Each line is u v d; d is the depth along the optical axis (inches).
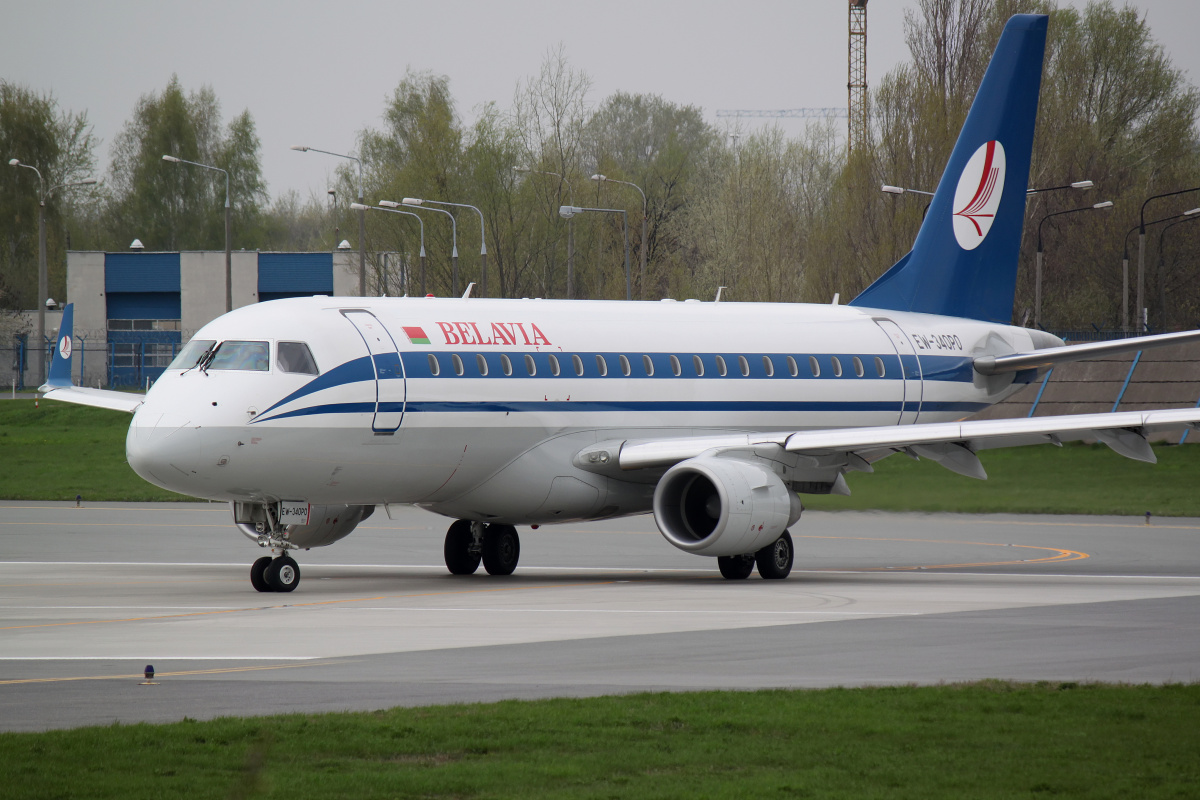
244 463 3491.6
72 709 1931.6
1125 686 2094.0
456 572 4168.3
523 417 3873.0
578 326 4094.5
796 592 3513.8
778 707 1927.9
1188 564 4350.4
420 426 3703.3
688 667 2297.0
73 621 2906.0
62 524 5733.3
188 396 3484.3
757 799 1489.9
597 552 4862.2
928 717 1871.3
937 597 3376.0
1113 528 5674.2
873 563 4507.9
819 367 4495.6
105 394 4724.4
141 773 1558.8
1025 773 1599.4
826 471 4035.4
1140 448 3673.7
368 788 1518.2
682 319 4343.0
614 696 1991.9
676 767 1624.0
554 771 1590.8
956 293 5027.1
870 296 4869.6
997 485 7229.3
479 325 3897.6
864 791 1524.4
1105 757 1675.7
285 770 1587.1
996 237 5103.3
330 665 2306.8
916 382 4712.1
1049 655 2428.6
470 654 2427.4
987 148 5054.1
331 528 4018.2
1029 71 5093.5
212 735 1732.3
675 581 3905.0
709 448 3833.7
